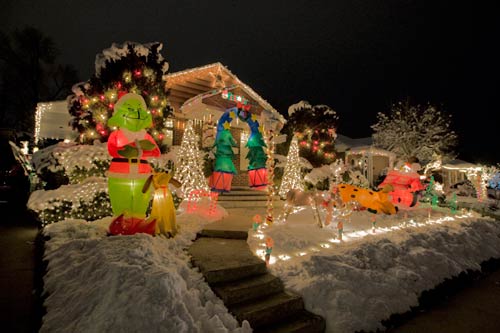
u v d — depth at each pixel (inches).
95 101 334.6
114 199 233.0
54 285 168.6
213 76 562.9
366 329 178.4
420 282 232.8
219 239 251.9
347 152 1019.9
